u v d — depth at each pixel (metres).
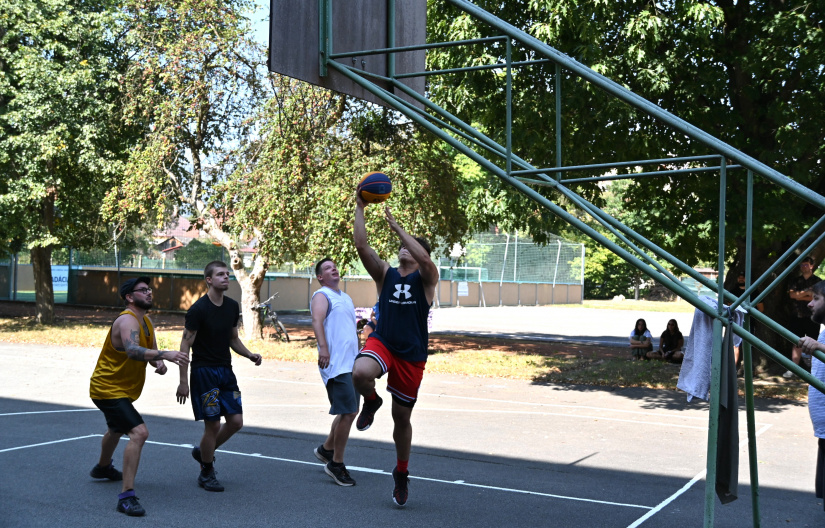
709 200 12.34
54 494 6.25
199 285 31.28
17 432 8.86
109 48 21.72
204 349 6.36
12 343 19.55
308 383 13.73
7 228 20.61
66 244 24.67
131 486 5.78
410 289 5.52
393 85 5.07
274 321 20.72
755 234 12.08
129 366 5.95
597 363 16.84
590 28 11.66
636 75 12.22
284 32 4.38
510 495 6.51
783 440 9.28
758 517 4.57
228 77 18.58
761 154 12.39
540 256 52.59
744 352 4.46
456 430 9.50
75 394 11.86
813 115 12.09
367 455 8.02
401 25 5.16
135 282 6.00
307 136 17.30
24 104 19.75
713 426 3.89
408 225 16.70
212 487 6.44
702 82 12.11
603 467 7.66
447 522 5.69
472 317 35.41
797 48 11.83
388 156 17.05
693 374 7.00
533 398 12.37
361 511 5.93
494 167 4.34
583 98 11.69
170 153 18.95
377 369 5.35
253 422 9.84
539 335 25.72
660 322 36.28
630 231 4.23
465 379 14.59
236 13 18.41
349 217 16.67
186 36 17.83
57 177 21.02
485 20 4.31
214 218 20.19
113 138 21.33
